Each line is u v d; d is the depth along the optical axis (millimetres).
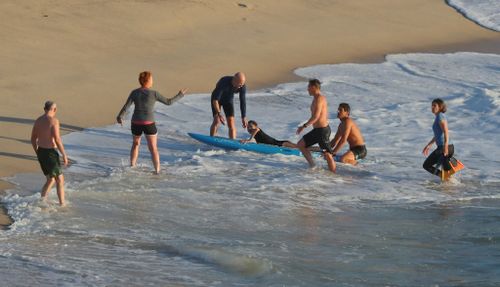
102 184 50688
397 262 40625
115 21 99812
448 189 54250
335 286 36844
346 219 47406
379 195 52281
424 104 78500
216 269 38000
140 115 52969
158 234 42562
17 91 71875
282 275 37656
